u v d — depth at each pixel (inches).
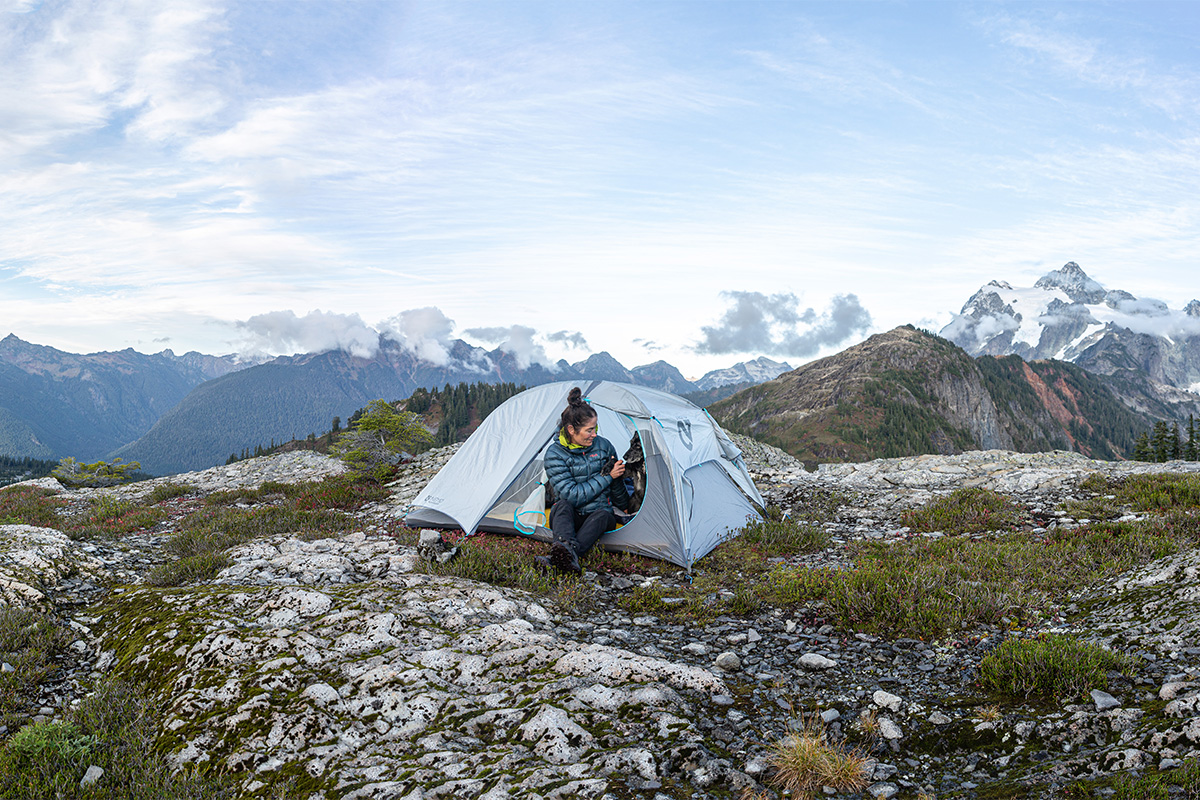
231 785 141.6
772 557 367.6
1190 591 215.3
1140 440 4335.6
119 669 203.2
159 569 314.0
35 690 194.2
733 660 213.3
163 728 165.9
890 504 507.8
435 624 230.4
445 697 175.5
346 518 490.3
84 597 293.4
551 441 410.9
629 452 357.1
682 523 357.7
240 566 308.2
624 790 133.0
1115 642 198.4
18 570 294.7
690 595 299.6
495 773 139.2
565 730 155.8
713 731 161.6
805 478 661.3
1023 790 124.2
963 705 172.6
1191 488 415.2
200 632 211.2
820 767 137.2
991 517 423.5
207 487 776.3
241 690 177.3
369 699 174.9
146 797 136.2
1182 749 122.0
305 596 242.8
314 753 150.3
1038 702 166.7
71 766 147.4
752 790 133.5
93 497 745.6
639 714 165.9
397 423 761.0
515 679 188.7
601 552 357.1
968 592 257.9
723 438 478.0
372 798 133.0
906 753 152.6
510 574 314.3
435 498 414.0
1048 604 252.8
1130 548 304.5
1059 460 740.0
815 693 188.1
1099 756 129.0
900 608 245.1
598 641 238.5
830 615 255.6
